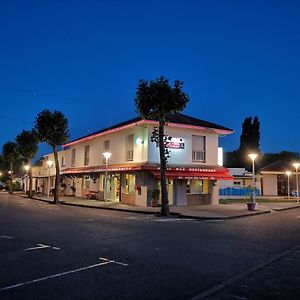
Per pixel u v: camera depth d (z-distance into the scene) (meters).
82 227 15.08
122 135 31.56
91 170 34.47
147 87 21.95
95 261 8.66
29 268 7.93
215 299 6.03
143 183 28.14
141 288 6.52
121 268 7.99
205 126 30.59
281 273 7.80
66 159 44.69
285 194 50.41
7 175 81.56
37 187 59.16
